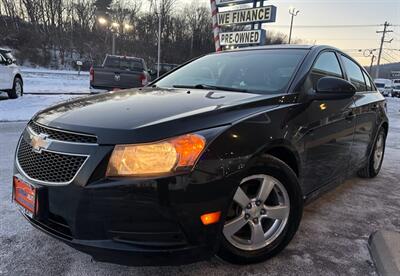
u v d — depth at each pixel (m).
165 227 1.99
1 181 4.00
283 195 2.58
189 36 68.88
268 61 3.37
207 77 3.52
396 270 2.42
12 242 2.71
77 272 2.37
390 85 43.31
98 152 2.00
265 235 2.54
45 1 57.84
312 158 2.94
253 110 2.49
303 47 3.47
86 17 61.47
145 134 2.01
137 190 1.94
